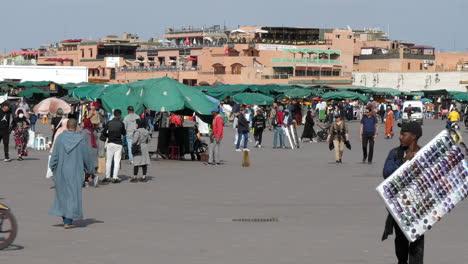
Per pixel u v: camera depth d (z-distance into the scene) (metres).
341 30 131.25
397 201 8.66
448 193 8.64
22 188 19.84
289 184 21.33
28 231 13.18
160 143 29.98
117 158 21.59
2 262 10.31
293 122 37.88
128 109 26.98
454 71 119.38
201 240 12.33
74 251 11.23
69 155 13.52
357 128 60.16
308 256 10.91
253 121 38.97
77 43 165.25
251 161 29.45
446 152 8.66
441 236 12.91
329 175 23.94
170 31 148.75
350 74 127.94
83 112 56.50
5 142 27.94
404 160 9.21
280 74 120.69
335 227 13.83
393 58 136.50
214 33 143.50
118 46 156.25
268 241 12.24
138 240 12.30
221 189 20.08
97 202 17.41
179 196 18.58
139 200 17.80
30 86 82.25
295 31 136.50
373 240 12.38
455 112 50.84
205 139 42.84
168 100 29.19
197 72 127.69
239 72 123.06
